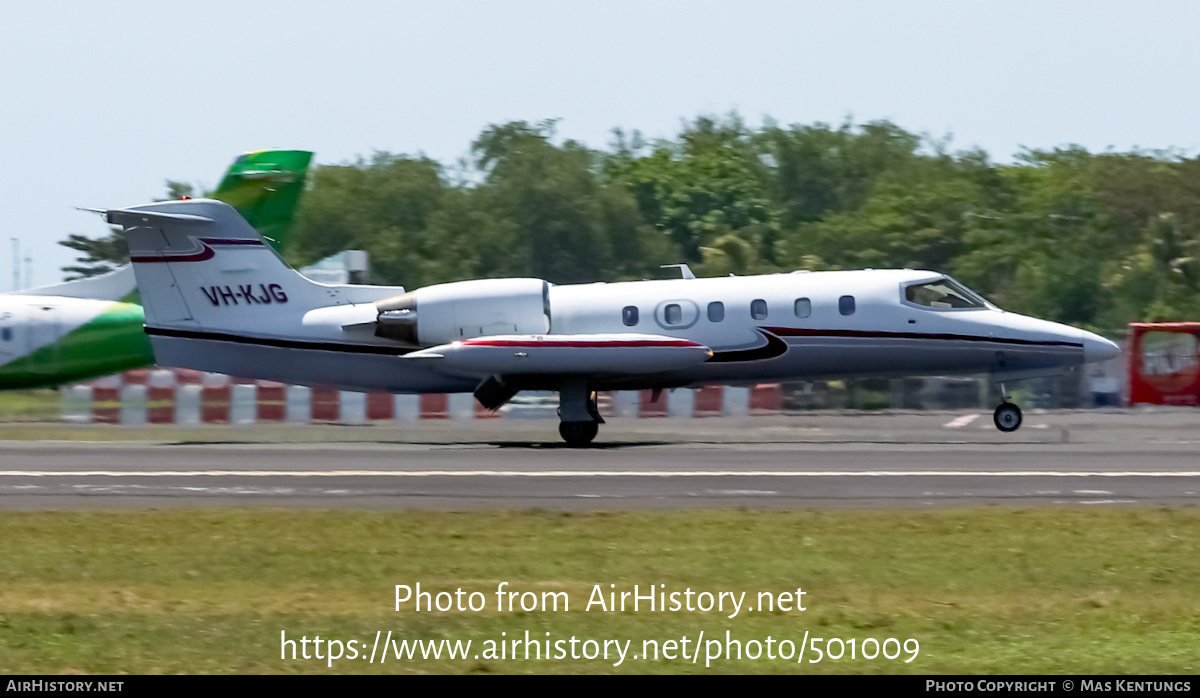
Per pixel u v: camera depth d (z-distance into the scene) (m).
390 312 97.69
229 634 37.97
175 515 58.50
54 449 92.06
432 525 55.59
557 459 82.75
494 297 97.06
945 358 97.50
